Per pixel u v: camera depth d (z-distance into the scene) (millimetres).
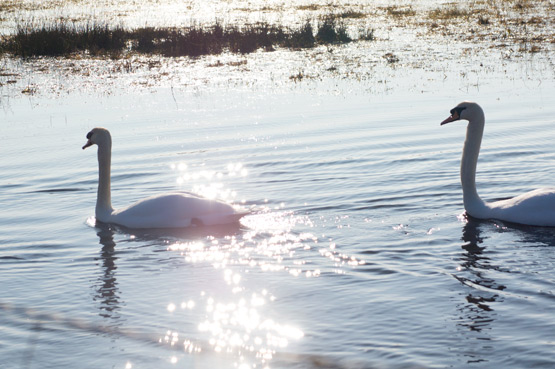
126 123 16516
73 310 7000
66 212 10492
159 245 8938
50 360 6012
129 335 6418
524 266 7723
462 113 9656
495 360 5703
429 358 5766
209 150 13812
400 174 11727
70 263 8375
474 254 8156
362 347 5992
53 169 12789
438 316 6535
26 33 29719
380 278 7523
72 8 48562
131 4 52344
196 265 8180
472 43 28125
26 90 21156
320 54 27156
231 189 11258
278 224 9562
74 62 26656
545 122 15070
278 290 7316
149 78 23016
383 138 14297
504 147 13180
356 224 9430
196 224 9617
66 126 16266
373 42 29766
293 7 47656
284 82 21609
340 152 13297
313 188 11133
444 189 10844
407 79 21188
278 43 30453
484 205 9594
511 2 43844
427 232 9016
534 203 9203
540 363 5625
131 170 12633
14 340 6395
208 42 29375
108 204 10180
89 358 6023
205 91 20500
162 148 14117
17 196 11266
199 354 6027
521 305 6707
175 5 51438
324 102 18344
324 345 6070
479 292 7043
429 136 14375
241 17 40875
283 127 15664
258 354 5977
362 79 21547
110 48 29531
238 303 7027
